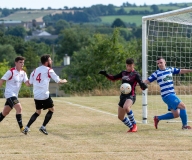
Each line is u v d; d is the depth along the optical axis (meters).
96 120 28.67
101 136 21.88
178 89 46.38
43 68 22.23
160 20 27.42
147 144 19.50
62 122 27.66
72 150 18.36
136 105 38.62
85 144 19.67
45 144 19.73
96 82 85.12
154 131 23.31
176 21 27.77
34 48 183.50
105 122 27.66
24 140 20.78
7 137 21.75
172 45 34.69
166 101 24.02
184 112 23.88
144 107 26.94
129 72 23.17
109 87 64.06
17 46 177.38
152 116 31.03
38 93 22.16
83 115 31.48
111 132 23.25
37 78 22.16
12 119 29.02
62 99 46.34
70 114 32.12
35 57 161.12
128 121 23.28
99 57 92.88
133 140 20.55
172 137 21.23
